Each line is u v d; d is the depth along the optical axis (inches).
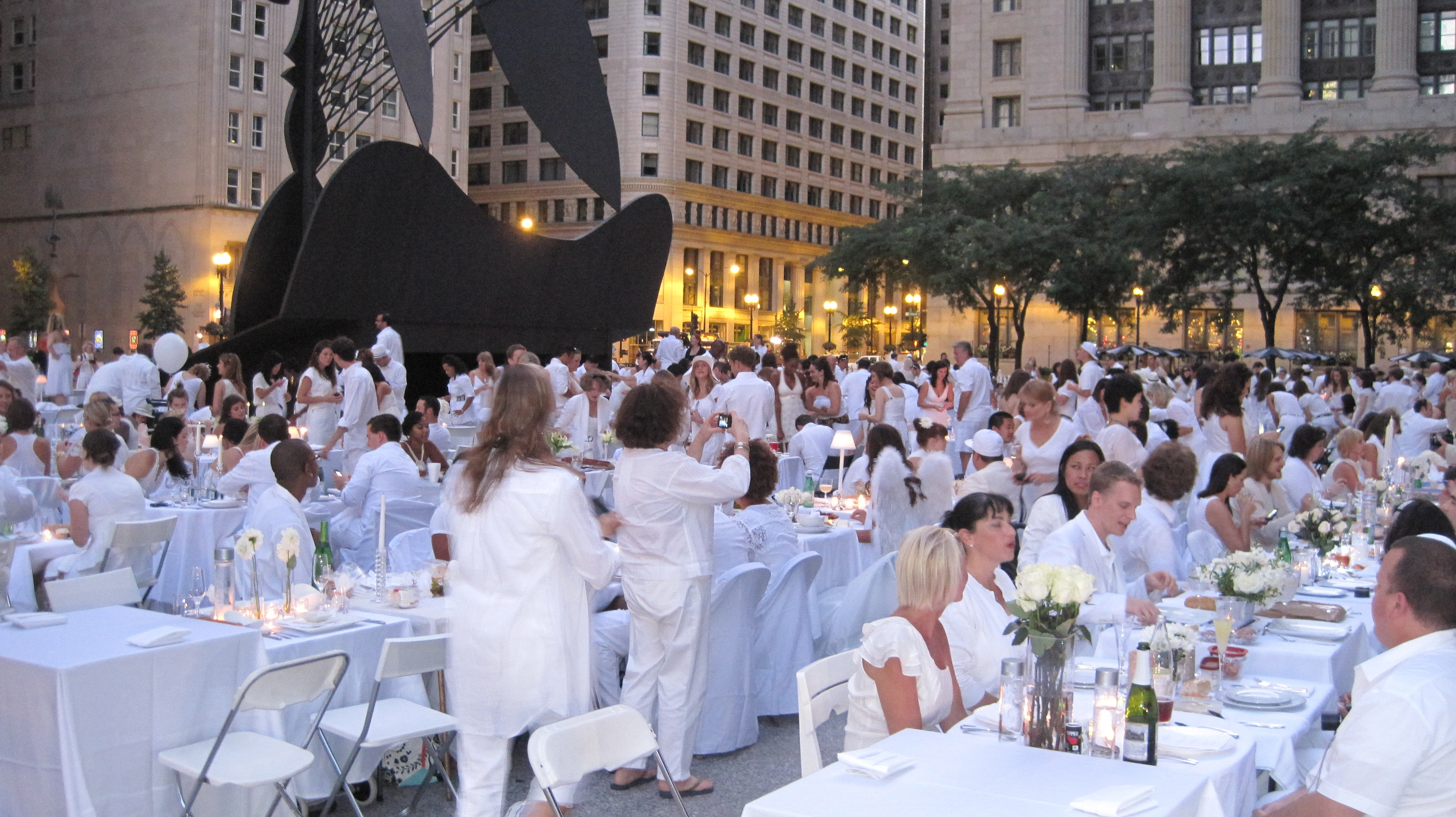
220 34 2261.3
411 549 308.5
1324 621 220.2
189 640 190.5
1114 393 350.6
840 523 355.3
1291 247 1585.9
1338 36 2247.8
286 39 2372.0
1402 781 114.4
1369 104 2175.2
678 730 214.8
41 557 305.1
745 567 247.3
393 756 226.8
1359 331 2208.4
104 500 303.1
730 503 331.6
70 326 2432.3
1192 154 1675.7
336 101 773.9
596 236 911.7
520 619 157.2
